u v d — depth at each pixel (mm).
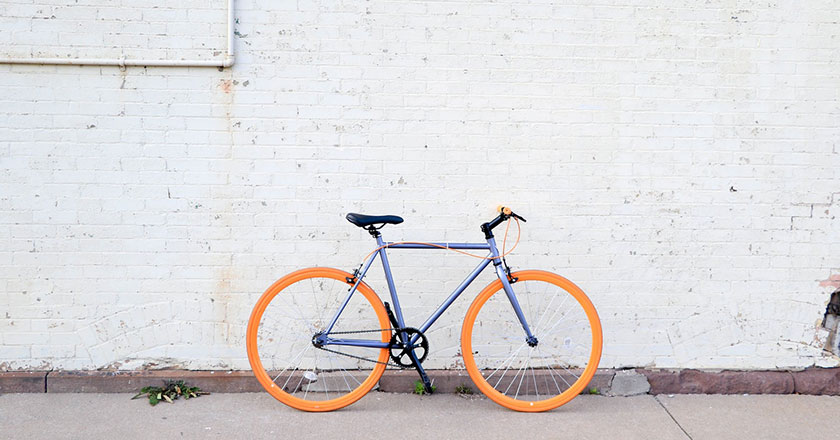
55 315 3809
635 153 3908
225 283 3865
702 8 3855
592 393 3973
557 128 3879
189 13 3713
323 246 3869
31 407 3605
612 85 3873
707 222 3957
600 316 3984
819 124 3924
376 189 3855
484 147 3865
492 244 3738
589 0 3822
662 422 3582
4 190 3721
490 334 3973
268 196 3828
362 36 3781
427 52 3807
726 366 3998
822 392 3977
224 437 3312
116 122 3740
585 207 3924
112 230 3789
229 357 3910
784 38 3881
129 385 3826
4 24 3650
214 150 3787
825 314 4008
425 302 3932
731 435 3428
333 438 3324
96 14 3684
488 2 3801
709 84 3889
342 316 3904
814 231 3971
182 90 3752
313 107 3799
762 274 3988
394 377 3918
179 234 3818
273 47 3760
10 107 3689
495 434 3404
